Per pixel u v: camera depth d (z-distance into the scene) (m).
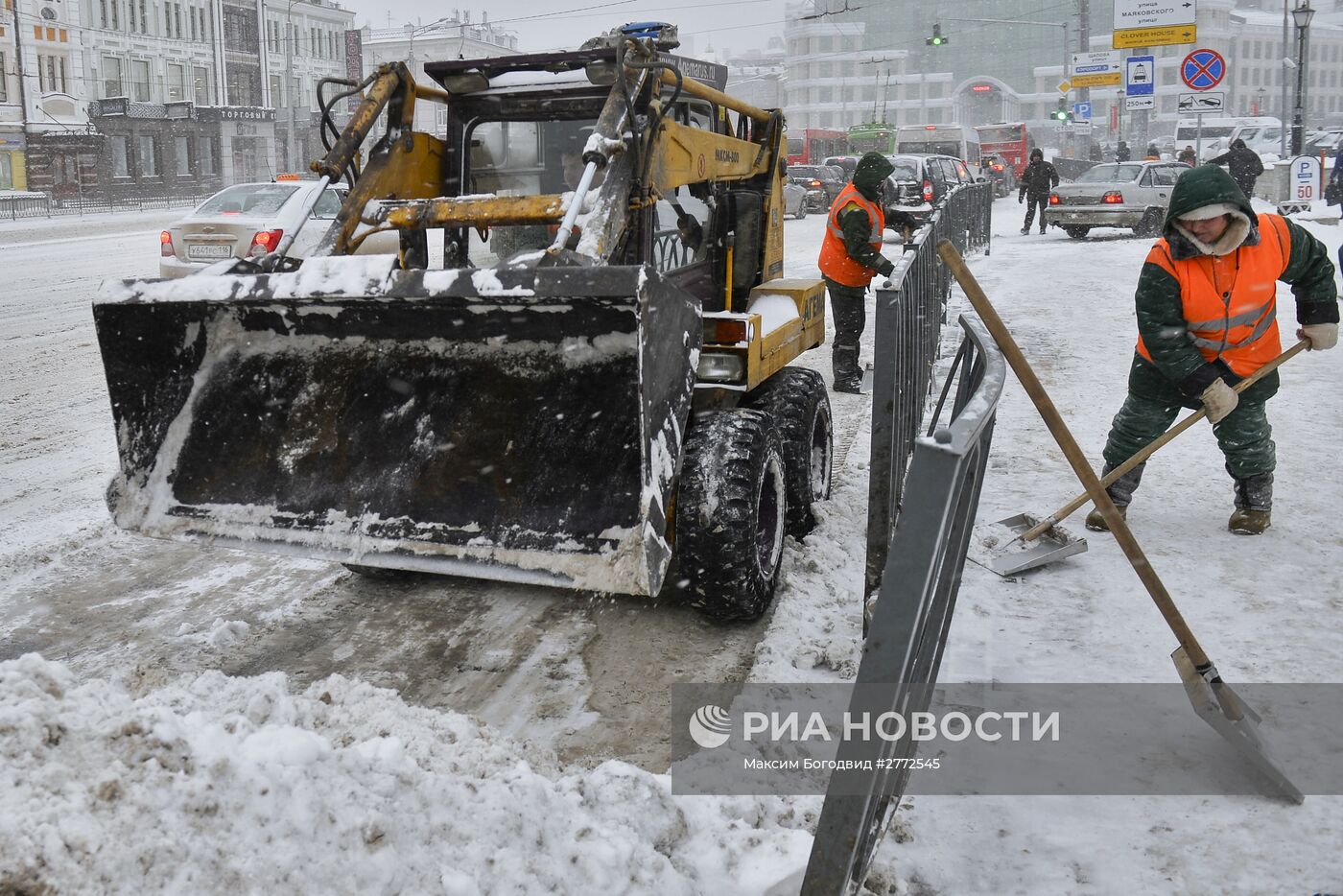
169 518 3.84
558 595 4.65
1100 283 14.14
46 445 7.06
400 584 4.81
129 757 1.94
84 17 50.16
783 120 5.89
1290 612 4.18
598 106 4.75
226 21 59.97
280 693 2.66
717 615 4.18
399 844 2.08
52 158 47.19
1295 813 2.92
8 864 1.70
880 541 3.88
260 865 1.89
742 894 2.54
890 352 3.77
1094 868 2.72
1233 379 4.79
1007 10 120.12
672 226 4.83
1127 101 25.39
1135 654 3.87
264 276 3.62
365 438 3.73
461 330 3.62
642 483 3.33
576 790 2.59
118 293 3.82
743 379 4.55
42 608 4.53
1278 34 123.50
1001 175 41.62
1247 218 4.37
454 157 5.01
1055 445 6.61
